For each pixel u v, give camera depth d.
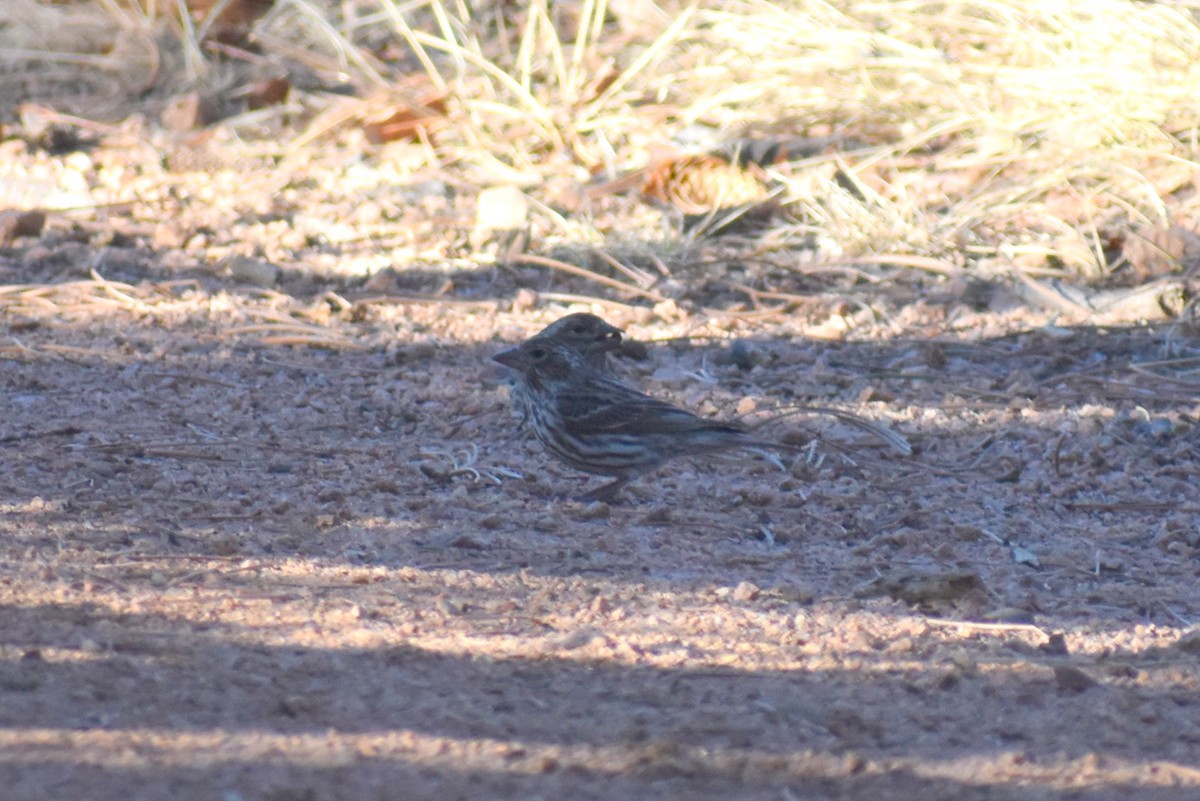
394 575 9.35
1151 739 7.21
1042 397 13.86
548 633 8.39
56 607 8.19
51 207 18.48
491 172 19.92
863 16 22.22
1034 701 7.66
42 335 14.58
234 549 9.62
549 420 11.44
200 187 19.33
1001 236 17.89
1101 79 19.75
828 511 11.36
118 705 6.75
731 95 20.59
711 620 8.78
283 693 7.08
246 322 15.22
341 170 19.94
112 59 22.72
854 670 8.01
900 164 19.33
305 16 23.30
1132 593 9.84
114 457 11.55
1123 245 17.17
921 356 14.81
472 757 6.45
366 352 14.62
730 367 14.60
